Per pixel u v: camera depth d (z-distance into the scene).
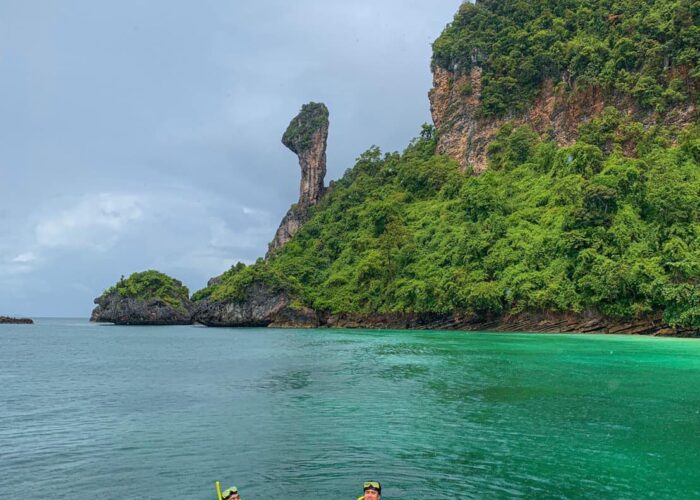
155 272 127.12
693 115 79.31
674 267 55.81
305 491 11.40
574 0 104.56
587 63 93.06
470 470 12.69
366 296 89.38
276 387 24.95
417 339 55.88
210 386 25.55
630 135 80.94
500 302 68.25
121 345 56.03
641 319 58.16
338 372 30.08
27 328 119.56
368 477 12.23
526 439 15.40
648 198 62.38
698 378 26.58
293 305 95.06
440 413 18.77
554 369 30.16
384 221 98.94
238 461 13.48
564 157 80.62
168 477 12.37
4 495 11.27
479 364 32.91
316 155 144.12
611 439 15.34
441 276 77.31
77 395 23.39
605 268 58.75
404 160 120.31
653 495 11.21
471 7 117.88
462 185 94.38
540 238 68.12
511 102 102.00
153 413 19.34
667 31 84.88
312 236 120.00
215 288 122.38
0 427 17.38
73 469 12.99
